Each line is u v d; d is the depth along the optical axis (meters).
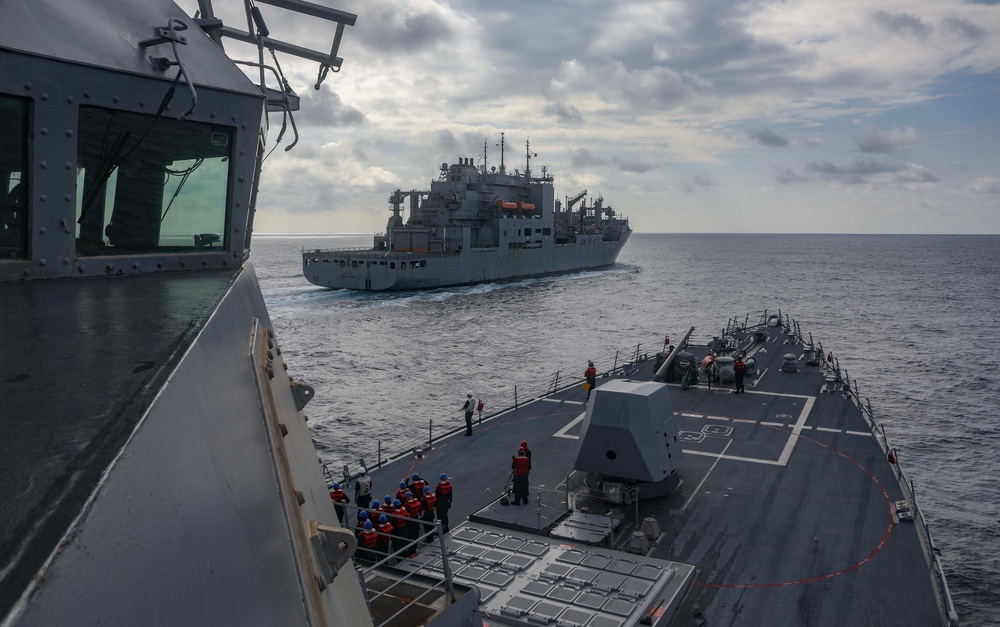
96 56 5.62
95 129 5.82
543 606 12.91
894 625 13.18
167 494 1.91
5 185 5.52
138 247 6.36
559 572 14.27
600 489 18.95
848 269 178.50
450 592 10.84
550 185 118.62
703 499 18.98
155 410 2.08
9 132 5.40
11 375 2.43
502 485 20.41
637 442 18.20
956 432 40.38
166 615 1.64
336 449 36.72
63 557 1.31
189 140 6.36
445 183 104.94
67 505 1.46
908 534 16.78
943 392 49.97
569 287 112.62
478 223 109.38
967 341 71.69
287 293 97.06
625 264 182.25
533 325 76.94
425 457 23.05
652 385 19.59
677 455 19.59
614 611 12.72
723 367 31.92
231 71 6.63
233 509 2.52
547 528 16.81
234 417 3.18
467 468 21.91
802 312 93.94
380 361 57.81
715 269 177.00
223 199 6.74
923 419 43.09
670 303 100.06
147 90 5.93
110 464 1.65
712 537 16.77
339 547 3.93
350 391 48.34
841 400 28.92
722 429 25.25
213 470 2.45
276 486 3.52
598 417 18.48
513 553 15.24
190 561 1.90
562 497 19.03
